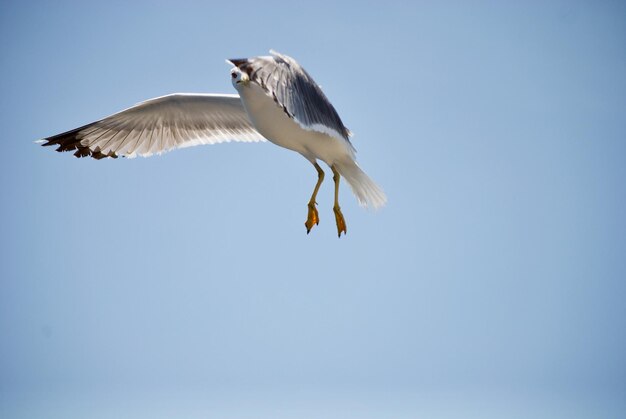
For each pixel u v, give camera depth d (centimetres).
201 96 1280
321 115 925
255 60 866
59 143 1285
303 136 1073
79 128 1286
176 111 1312
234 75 1023
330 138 1077
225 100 1287
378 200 1180
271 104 1029
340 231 1170
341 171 1159
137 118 1305
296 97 884
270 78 859
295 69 912
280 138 1075
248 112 1050
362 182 1168
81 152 1301
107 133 1306
